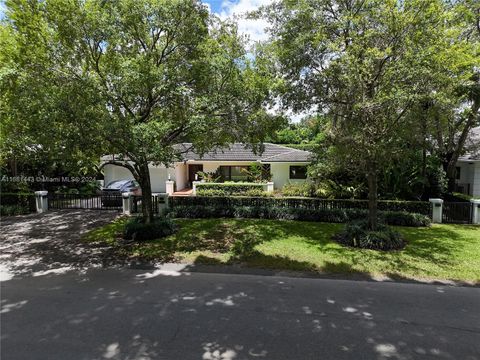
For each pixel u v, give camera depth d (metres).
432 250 8.84
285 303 5.55
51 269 7.52
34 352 4.04
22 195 15.48
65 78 8.11
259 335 4.45
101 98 7.55
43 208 15.44
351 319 4.93
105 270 7.45
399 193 14.97
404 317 5.01
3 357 3.94
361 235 9.36
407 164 14.77
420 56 7.81
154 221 10.77
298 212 13.18
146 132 7.31
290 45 9.69
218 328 4.65
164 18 8.32
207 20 9.10
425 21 8.02
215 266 7.70
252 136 10.55
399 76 8.12
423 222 11.91
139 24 8.27
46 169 20.80
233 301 5.64
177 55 9.23
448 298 5.78
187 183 28.38
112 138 7.62
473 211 12.47
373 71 8.53
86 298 5.79
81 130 7.34
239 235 10.63
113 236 10.60
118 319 4.94
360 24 8.52
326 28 9.33
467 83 11.52
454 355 3.97
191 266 7.71
